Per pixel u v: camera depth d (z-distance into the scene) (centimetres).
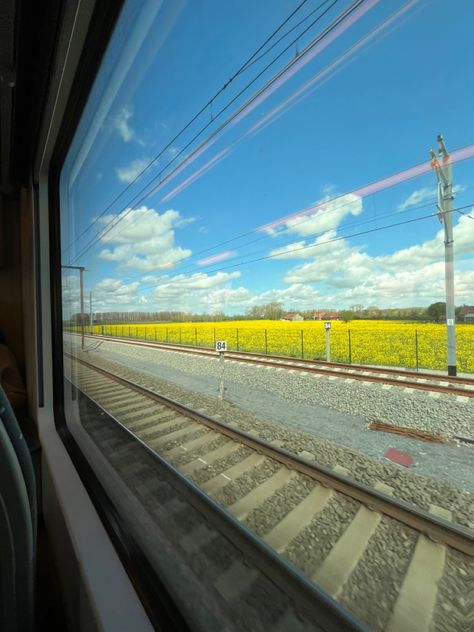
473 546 123
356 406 266
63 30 96
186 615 73
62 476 135
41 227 207
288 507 175
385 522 149
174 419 347
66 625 107
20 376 263
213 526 128
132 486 143
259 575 104
